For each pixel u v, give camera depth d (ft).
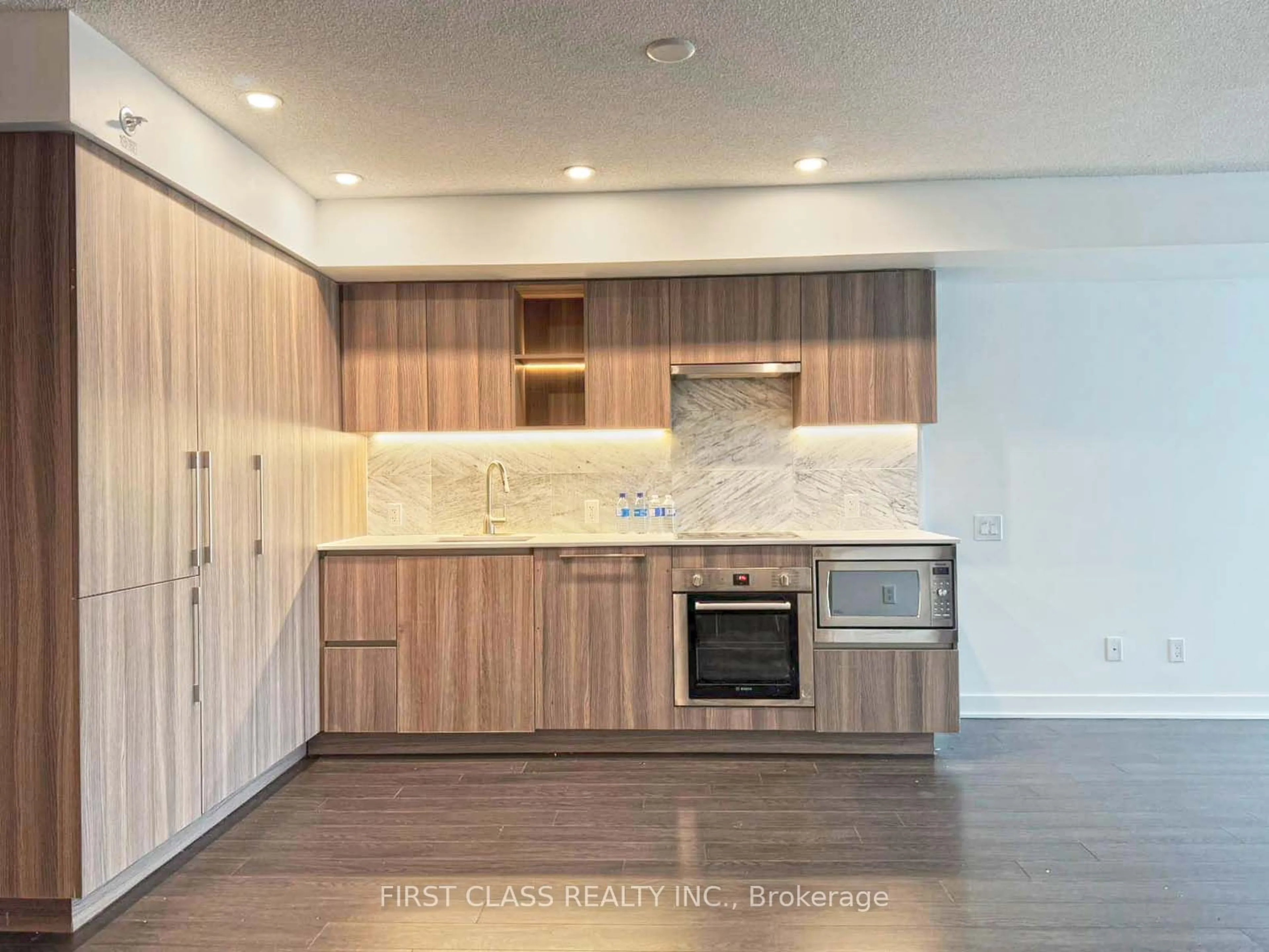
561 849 9.18
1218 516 14.24
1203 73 9.03
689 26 8.03
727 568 12.57
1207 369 14.24
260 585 10.98
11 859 7.68
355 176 11.82
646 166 11.61
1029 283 14.37
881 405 13.24
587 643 12.64
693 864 8.75
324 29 7.97
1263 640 14.17
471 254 12.71
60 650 7.66
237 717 10.32
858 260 12.73
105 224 8.08
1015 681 14.42
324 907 7.95
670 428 13.47
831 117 10.09
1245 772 11.50
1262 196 12.00
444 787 11.27
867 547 12.42
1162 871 8.50
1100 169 11.87
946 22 7.98
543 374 14.43
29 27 7.53
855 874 8.50
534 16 7.82
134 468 8.43
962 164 11.64
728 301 13.38
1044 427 14.38
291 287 12.05
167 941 7.41
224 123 9.99
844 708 12.38
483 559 12.69
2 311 7.72
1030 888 8.16
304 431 12.38
